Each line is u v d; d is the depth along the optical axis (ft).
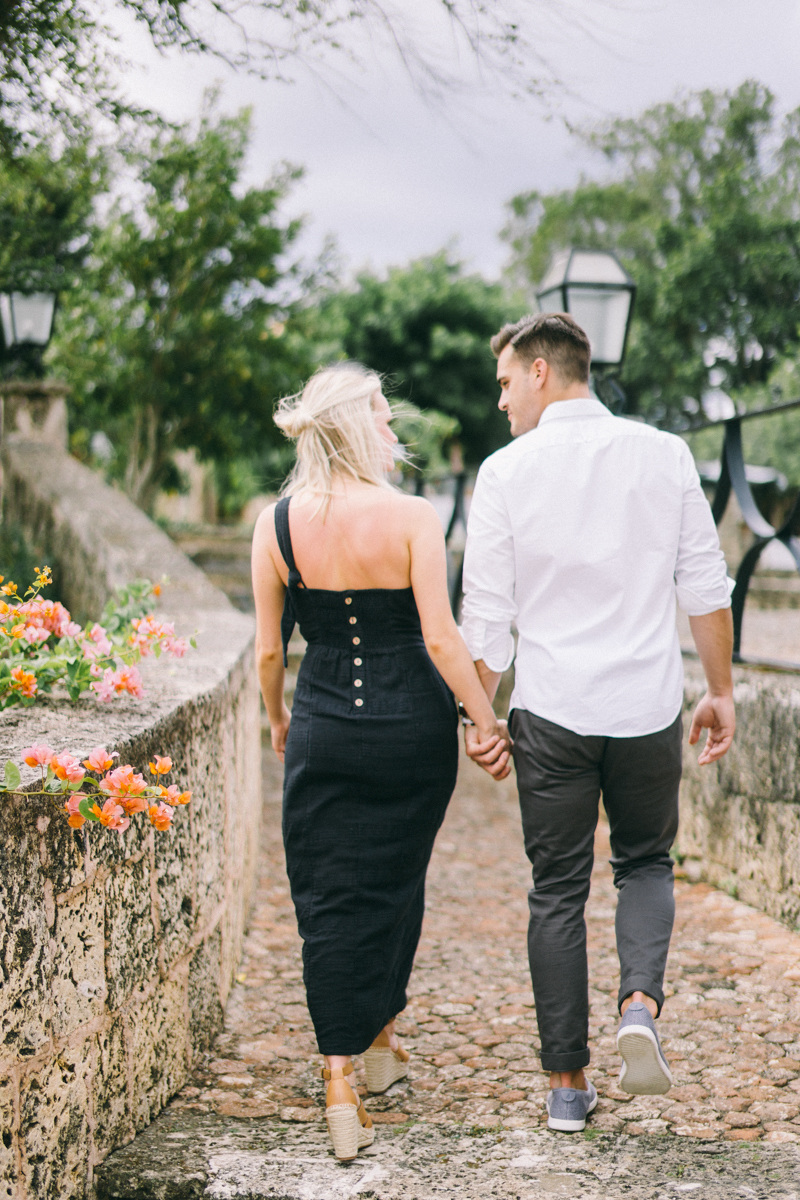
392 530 6.48
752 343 21.22
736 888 11.30
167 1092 7.24
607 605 6.83
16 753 5.96
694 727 7.59
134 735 6.58
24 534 22.67
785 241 20.04
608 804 7.04
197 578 16.84
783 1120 6.75
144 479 32.40
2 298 20.13
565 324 7.18
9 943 5.07
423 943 10.84
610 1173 6.00
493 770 6.95
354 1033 6.46
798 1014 8.45
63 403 25.96
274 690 7.23
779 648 23.91
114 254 27.14
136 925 6.62
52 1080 5.49
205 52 9.20
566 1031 6.68
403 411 7.20
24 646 8.09
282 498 6.87
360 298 60.59
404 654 6.60
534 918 6.91
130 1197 5.94
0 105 10.36
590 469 6.82
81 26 9.22
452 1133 6.74
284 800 6.75
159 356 29.91
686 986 9.09
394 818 6.54
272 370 31.22
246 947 10.68
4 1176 5.03
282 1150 6.43
